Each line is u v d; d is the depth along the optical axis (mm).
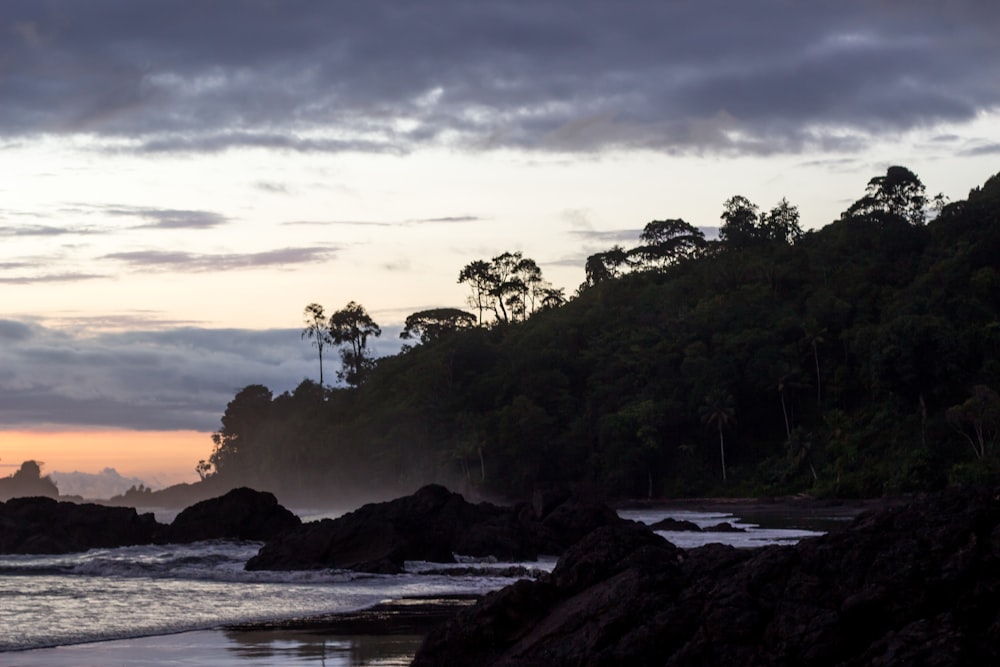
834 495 118562
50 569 43844
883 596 13914
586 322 170750
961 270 147500
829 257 168000
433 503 49688
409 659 20719
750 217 195500
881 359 126688
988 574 13875
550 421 141250
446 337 173750
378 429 158375
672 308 167125
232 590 35125
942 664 12883
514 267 195625
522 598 16594
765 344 145250
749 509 117000
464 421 148250
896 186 176625
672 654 14680
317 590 35156
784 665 13898
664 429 141500
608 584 16375
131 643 22875
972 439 117625
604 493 133250
